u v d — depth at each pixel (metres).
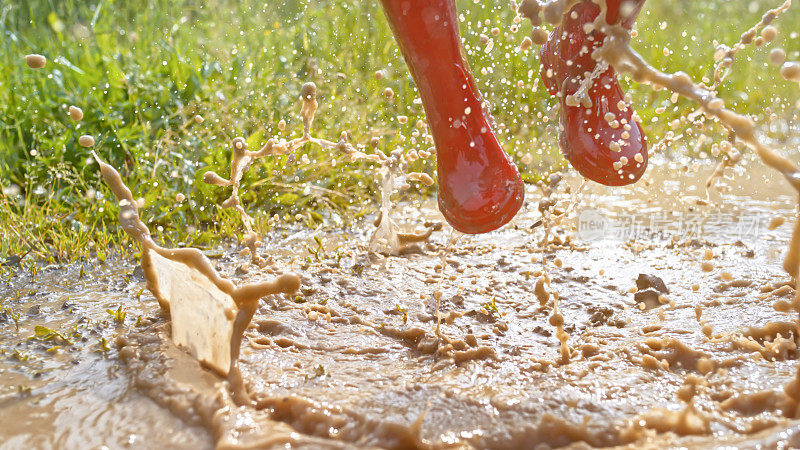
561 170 3.72
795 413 1.42
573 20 1.88
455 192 1.79
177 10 4.84
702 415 1.38
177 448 1.36
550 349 1.77
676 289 2.12
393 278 2.29
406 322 1.94
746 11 6.12
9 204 2.88
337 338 1.84
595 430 1.37
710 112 1.53
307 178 3.28
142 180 3.01
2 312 2.02
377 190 3.32
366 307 2.05
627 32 1.62
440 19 1.75
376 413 1.42
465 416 1.43
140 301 2.13
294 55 4.39
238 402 1.49
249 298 1.53
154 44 4.05
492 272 2.35
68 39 4.20
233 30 4.64
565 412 1.43
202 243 2.77
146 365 1.66
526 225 2.91
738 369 1.60
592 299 2.09
